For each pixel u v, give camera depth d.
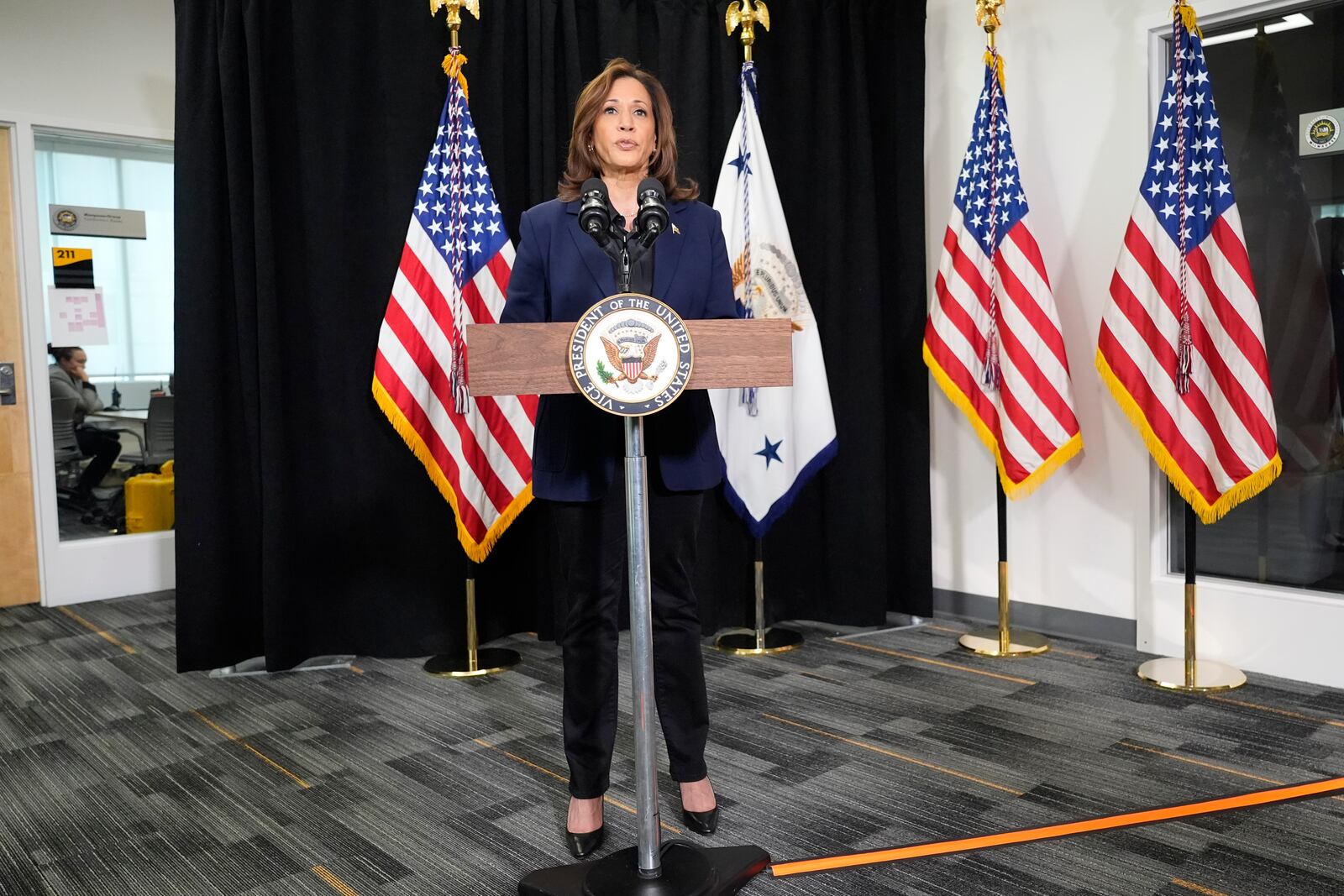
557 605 3.38
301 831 2.14
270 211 3.12
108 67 4.40
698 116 3.57
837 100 3.66
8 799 2.34
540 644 3.54
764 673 3.20
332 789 2.36
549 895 1.79
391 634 3.38
